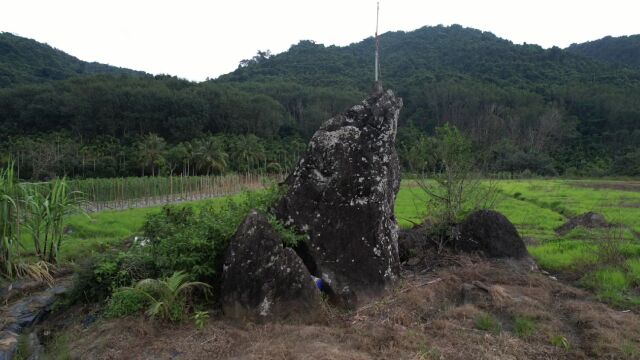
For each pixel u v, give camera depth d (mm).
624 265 8727
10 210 8297
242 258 5883
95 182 27484
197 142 59188
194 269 6164
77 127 61344
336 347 5109
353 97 87938
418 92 85688
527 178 51250
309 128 80688
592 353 5352
